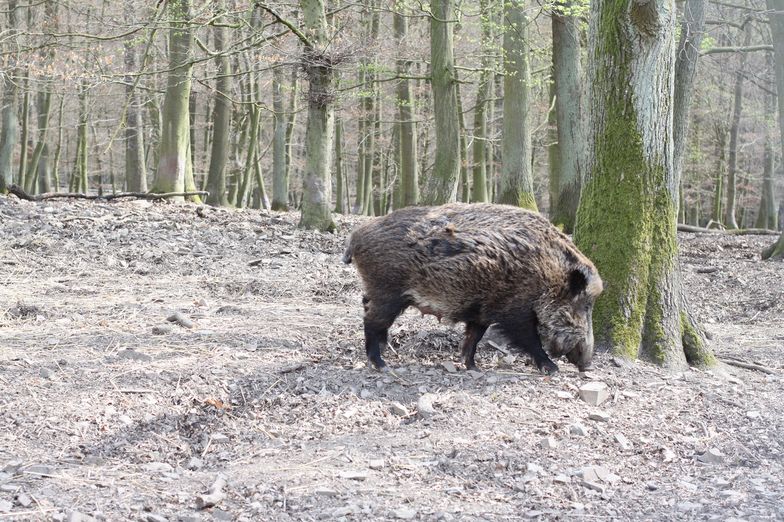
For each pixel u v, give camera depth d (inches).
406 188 880.3
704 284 491.8
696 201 1505.9
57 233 468.4
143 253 442.3
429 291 242.1
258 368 247.4
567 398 236.5
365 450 196.9
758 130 1363.2
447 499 171.3
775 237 796.6
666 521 164.4
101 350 259.6
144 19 617.9
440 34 659.4
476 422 215.9
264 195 1090.1
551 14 647.8
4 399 212.2
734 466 201.5
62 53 720.3
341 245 517.3
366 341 252.8
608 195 283.1
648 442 211.5
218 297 357.7
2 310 310.3
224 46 813.9
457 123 669.3
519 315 246.4
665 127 282.0
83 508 159.6
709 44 657.0
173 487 173.6
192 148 1192.2
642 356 279.3
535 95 1121.4
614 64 279.6
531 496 175.8
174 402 220.7
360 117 1029.2
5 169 714.2
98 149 1450.5
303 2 571.8
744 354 318.3
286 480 177.6
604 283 275.4
